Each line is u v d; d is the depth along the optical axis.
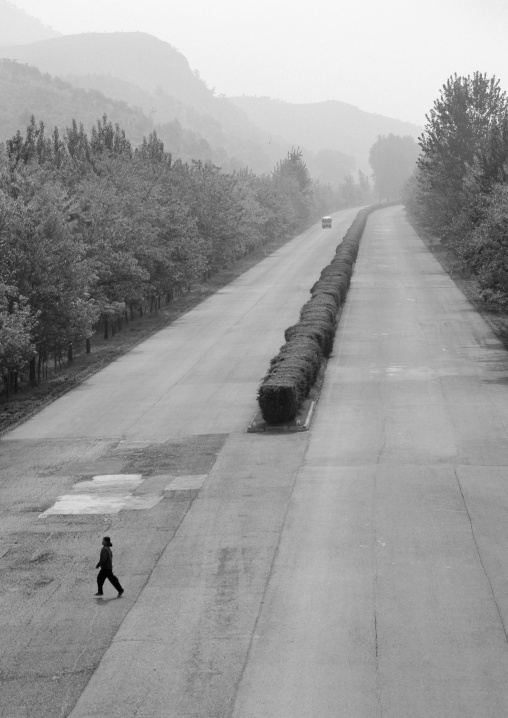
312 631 17.11
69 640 17.22
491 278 45.97
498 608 17.80
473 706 14.15
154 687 15.23
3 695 15.17
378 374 42.88
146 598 19.11
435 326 56.16
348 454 29.89
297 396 34.19
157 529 23.50
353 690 14.83
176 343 55.09
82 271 44.28
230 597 18.92
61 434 35.06
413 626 17.14
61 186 53.66
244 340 54.69
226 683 15.24
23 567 21.25
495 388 38.78
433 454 29.38
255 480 27.48
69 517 24.83
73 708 14.64
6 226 41.66
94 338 59.69
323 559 20.88
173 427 35.00
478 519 23.11
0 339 35.28
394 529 22.66
